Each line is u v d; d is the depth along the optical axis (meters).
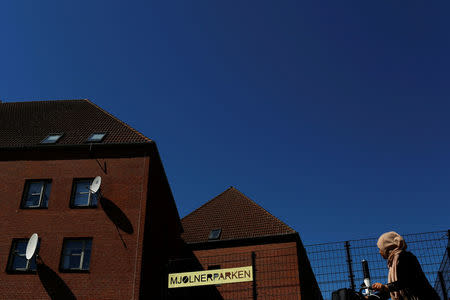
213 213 29.69
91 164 20.00
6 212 19.06
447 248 11.44
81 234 18.39
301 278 24.22
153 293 19.30
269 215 28.20
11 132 22.69
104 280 17.34
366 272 6.11
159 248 21.12
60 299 17.00
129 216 18.72
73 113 24.89
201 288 23.41
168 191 24.08
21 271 17.69
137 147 20.30
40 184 19.83
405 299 4.21
